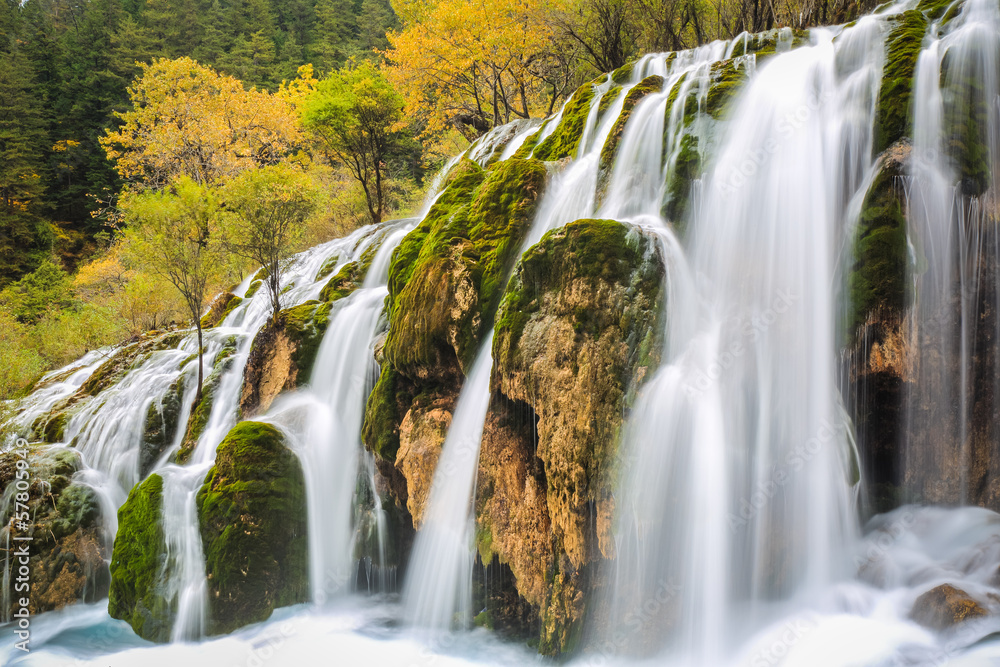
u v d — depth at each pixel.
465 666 7.14
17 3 57.69
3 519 9.77
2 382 15.40
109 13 57.69
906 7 8.61
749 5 16.36
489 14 19.45
